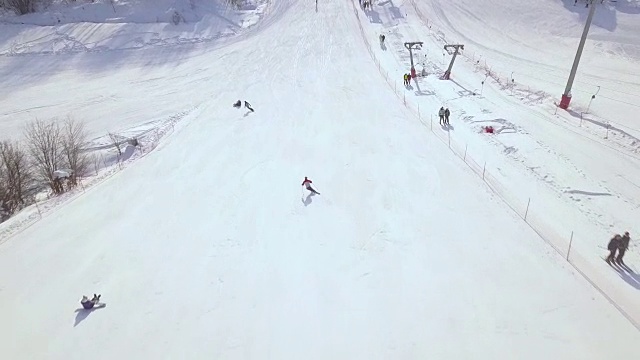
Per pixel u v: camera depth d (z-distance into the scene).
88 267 20.41
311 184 25.27
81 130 38.47
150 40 56.12
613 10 58.31
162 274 19.45
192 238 21.75
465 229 20.20
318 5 63.75
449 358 14.37
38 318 17.70
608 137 27.67
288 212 22.95
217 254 20.41
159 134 36.72
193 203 24.89
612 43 49.81
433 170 25.22
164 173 28.84
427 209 21.89
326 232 21.06
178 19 59.12
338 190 24.38
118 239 22.28
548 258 18.08
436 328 15.49
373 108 34.94
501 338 14.87
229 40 57.44
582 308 15.71
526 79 39.94
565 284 16.77
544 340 14.65
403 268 18.34
